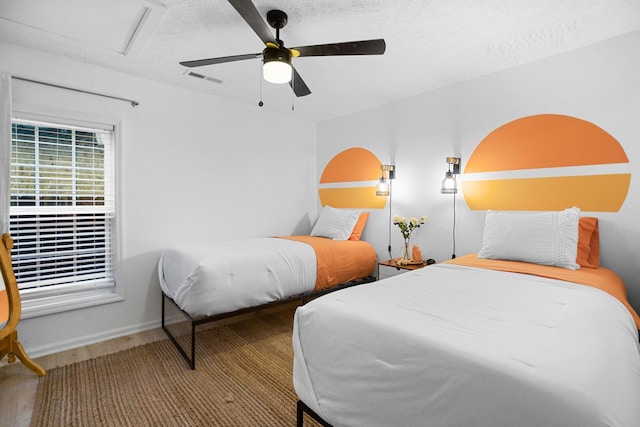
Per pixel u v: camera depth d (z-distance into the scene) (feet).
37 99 7.99
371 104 12.21
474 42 7.59
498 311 4.28
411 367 3.43
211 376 6.99
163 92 10.09
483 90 9.49
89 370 7.25
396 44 7.70
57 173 8.46
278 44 6.11
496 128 9.22
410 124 11.34
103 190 9.20
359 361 3.96
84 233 8.91
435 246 10.63
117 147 9.18
